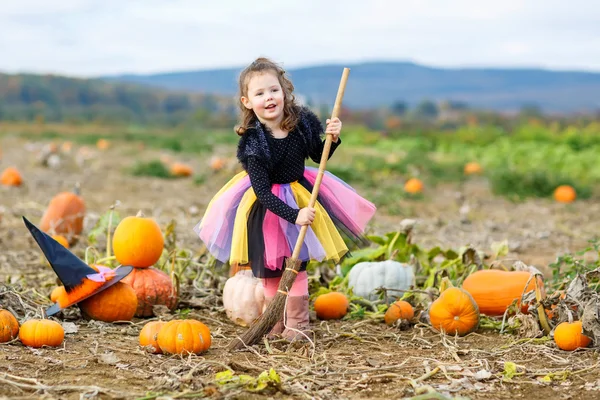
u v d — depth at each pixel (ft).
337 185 17.11
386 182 55.31
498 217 39.63
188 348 14.87
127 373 13.83
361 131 114.73
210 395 12.53
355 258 21.38
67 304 17.25
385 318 17.94
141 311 18.62
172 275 19.19
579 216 40.57
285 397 12.72
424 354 15.47
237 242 16.17
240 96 16.42
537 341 16.07
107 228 23.06
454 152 82.94
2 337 15.35
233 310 17.97
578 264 18.80
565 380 13.70
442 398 12.03
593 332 15.10
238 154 16.28
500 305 18.35
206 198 45.80
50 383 13.09
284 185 16.38
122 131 154.61
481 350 15.43
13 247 27.09
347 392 13.05
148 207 40.01
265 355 15.16
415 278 20.38
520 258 26.81
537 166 61.05
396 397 12.78
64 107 258.57
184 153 90.63
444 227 35.24
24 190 45.44
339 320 18.51
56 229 27.58
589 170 61.67
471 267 20.72
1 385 12.85
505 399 12.78
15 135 121.70
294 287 16.49
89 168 65.10
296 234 16.12
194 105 298.97
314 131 16.66
